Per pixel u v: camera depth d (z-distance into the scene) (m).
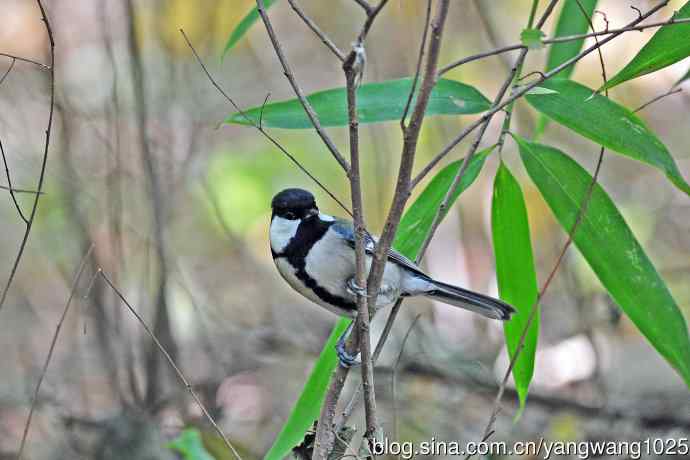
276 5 16.22
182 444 7.83
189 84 12.97
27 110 13.33
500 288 7.95
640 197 15.24
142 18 13.33
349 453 6.71
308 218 7.62
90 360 12.09
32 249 14.15
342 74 16.09
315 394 7.55
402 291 7.82
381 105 7.35
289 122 7.24
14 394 11.20
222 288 14.38
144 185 11.79
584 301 12.08
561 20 8.48
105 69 12.87
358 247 5.78
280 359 12.91
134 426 10.40
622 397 11.61
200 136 13.22
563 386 12.62
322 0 15.79
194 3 13.55
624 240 7.07
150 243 11.84
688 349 6.82
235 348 12.61
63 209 11.80
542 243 14.30
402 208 5.75
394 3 14.59
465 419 11.76
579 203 7.19
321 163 15.13
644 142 6.64
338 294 7.59
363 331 5.98
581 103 6.84
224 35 14.43
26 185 13.04
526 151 7.38
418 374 12.00
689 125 15.54
